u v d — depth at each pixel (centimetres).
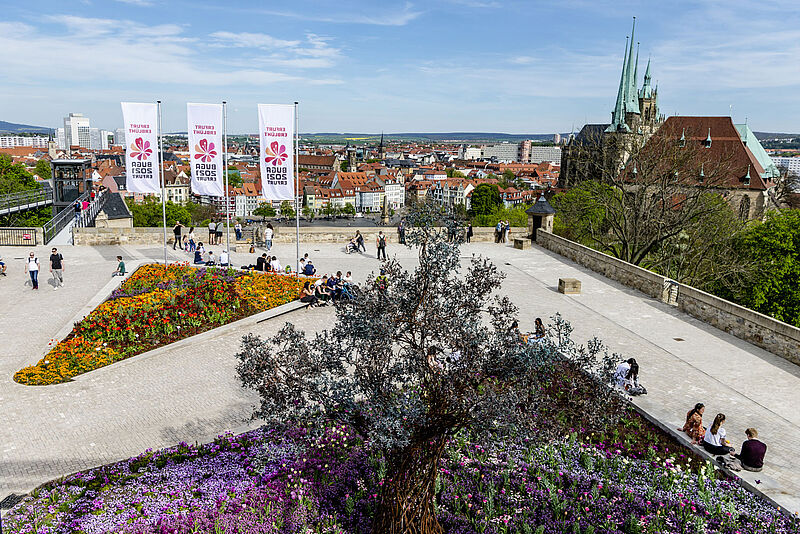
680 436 1625
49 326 2420
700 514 1296
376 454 1418
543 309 2909
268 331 2473
